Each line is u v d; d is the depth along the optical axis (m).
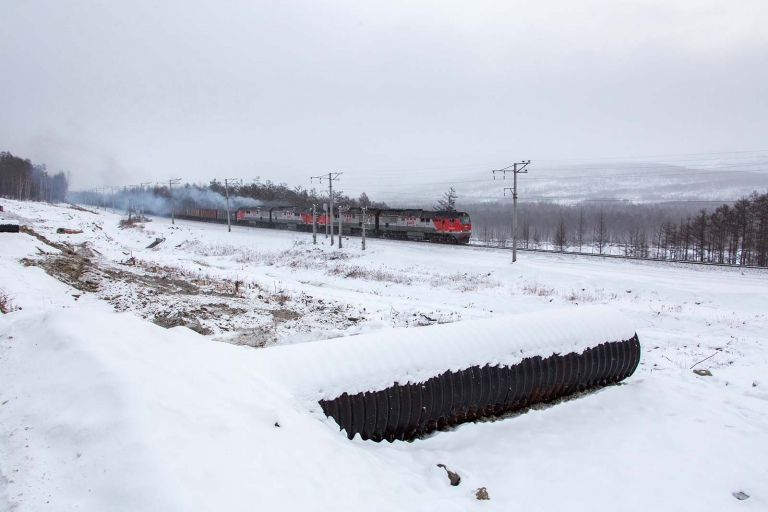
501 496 5.95
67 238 38.31
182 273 27.36
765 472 6.74
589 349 9.62
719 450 7.39
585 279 26.06
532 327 9.14
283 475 4.62
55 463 4.16
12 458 4.21
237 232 59.84
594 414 8.77
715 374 11.65
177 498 3.75
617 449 7.39
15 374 5.37
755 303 20.30
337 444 5.79
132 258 30.11
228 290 22.58
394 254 38.31
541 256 34.75
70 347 5.56
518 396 8.60
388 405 7.02
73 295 16.48
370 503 4.87
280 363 6.61
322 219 58.62
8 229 22.45
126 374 5.04
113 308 15.84
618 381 10.48
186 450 4.33
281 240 51.31
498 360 8.30
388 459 6.32
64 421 4.56
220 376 5.81
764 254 51.41
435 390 7.52
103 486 3.89
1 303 11.97
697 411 8.87
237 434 4.83
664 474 6.67
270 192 104.19
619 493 6.18
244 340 12.55
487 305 23.22
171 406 4.81
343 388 6.65
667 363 13.09
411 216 49.34
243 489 4.16
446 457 6.82
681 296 22.17
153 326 7.01
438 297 25.23
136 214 99.19
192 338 7.09
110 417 4.49
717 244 59.00
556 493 6.12
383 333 7.83
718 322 18.05
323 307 19.88
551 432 8.01
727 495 6.19
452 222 45.62
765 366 12.43
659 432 8.00
